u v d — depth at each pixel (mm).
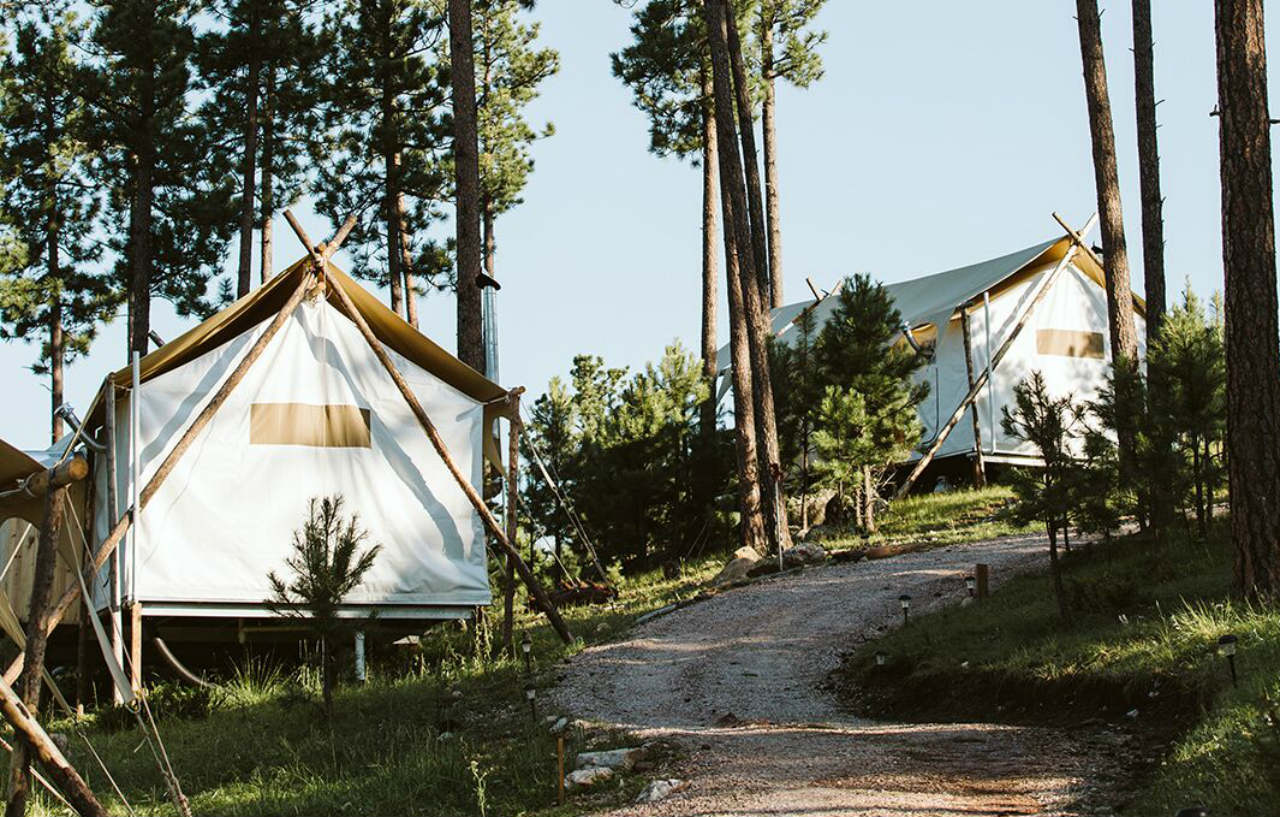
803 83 42406
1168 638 13898
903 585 21641
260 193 37250
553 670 18562
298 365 21797
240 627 21484
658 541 32031
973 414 33312
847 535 29609
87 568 16922
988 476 34656
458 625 23922
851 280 31438
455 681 18891
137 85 35656
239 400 21422
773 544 28125
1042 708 13797
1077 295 34875
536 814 11422
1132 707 12922
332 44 37125
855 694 16266
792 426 31531
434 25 38219
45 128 39312
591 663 18875
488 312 25578
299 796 13156
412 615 21844
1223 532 19500
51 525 9945
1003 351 33531
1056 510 16562
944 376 34562
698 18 39281
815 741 12773
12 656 23078
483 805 11797
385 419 22094
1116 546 19969
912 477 33000
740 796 10711
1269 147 15938
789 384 31938
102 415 21406
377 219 38719
